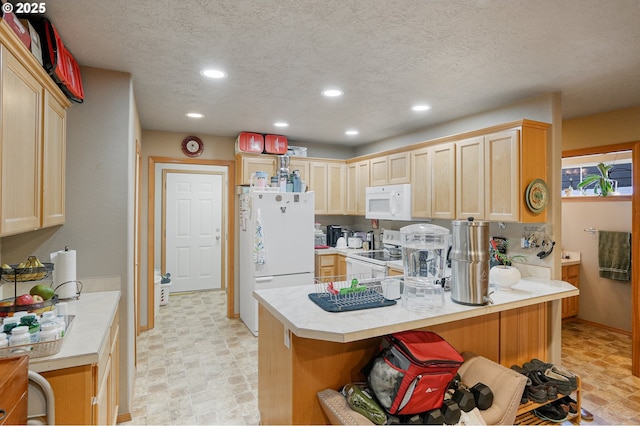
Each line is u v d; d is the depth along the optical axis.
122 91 2.32
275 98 2.95
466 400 1.59
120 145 2.30
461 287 1.91
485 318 2.17
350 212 4.83
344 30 1.83
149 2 1.56
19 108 1.38
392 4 1.59
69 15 1.66
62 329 1.44
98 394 1.48
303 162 4.64
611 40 1.93
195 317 4.50
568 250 4.59
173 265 5.73
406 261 2.26
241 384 2.78
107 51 2.04
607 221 4.21
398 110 3.30
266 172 4.34
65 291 2.05
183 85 2.62
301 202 4.02
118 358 2.23
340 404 1.60
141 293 3.98
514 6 1.60
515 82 2.56
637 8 1.61
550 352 2.76
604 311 4.22
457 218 3.15
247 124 3.86
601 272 4.21
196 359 3.23
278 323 1.88
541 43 1.97
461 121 3.56
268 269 3.85
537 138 2.71
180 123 3.79
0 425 0.87
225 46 2.01
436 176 3.38
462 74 2.43
